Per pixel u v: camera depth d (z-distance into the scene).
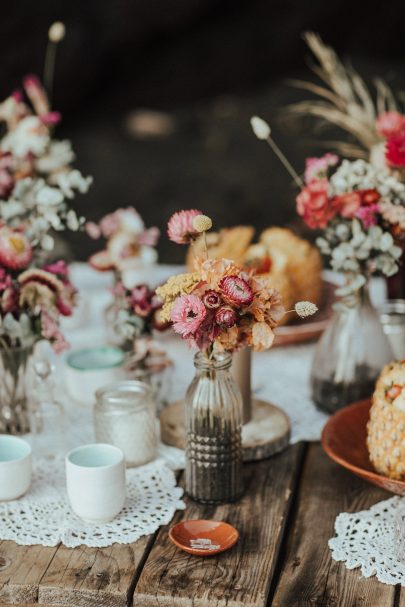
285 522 1.40
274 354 2.04
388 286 2.02
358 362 1.68
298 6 6.34
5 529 1.36
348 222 1.59
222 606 1.20
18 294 1.55
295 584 1.24
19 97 2.09
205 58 6.57
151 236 2.10
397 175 1.65
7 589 1.24
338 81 2.06
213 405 1.39
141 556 1.30
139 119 6.36
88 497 1.35
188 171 5.58
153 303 1.65
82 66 6.02
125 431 1.51
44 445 1.57
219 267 1.26
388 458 1.39
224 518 1.39
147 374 1.70
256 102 6.31
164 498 1.44
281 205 5.08
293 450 1.61
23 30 5.82
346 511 1.41
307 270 2.06
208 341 1.27
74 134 6.30
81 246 4.55
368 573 1.25
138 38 6.21
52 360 2.01
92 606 1.23
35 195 1.76
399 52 6.41
